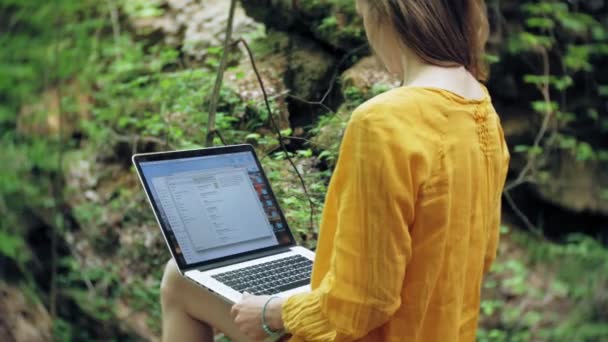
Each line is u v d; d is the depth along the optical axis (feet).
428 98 4.04
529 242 12.11
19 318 12.81
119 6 13.38
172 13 12.78
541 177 12.07
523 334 11.09
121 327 11.62
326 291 4.06
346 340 4.07
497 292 11.50
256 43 11.49
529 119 12.18
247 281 5.06
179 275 5.53
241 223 5.49
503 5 12.17
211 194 5.46
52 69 13.65
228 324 5.41
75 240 12.47
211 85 10.50
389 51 4.39
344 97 10.36
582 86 12.42
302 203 8.67
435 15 4.16
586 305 11.44
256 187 5.73
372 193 3.87
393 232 3.89
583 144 12.07
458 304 4.31
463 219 4.19
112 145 12.43
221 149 5.73
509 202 12.37
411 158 3.89
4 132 13.62
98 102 12.96
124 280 11.78
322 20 11.22
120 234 11.97
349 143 3.98
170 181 5.31
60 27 13.83
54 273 12.16
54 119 13.50
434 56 4.18
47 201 12.87
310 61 11.03
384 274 3.91
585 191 12.12
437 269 4.11
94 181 12.48
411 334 4.18
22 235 13.01
